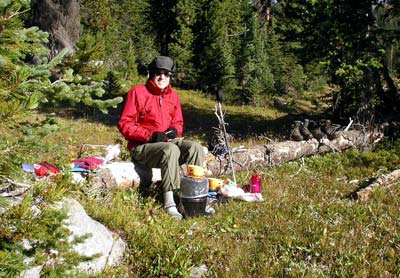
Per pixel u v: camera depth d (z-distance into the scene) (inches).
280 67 1461.6
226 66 1282.0
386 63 575.8
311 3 520.4
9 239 105.0
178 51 1346.0
